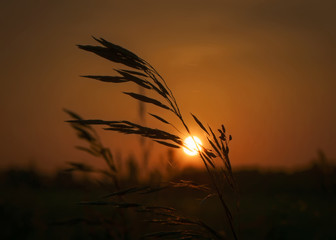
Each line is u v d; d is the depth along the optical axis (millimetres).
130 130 1400
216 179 1455
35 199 6332
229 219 1453
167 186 1446
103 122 1390
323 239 3822
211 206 4934
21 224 5039
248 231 4301
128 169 2803
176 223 1424
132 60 1458
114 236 2525
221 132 1476
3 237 4723
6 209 5762
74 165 2584
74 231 3939
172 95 1464
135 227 2545
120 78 1442
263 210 4801
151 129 1404
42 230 4492
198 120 1464
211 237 1420
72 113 2689
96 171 2605
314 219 4348
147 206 1424
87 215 2564
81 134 2605
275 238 4027
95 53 1452
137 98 1427
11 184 7465
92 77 1441
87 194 2803
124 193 1433
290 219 4387
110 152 2625
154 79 1464
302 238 3900
